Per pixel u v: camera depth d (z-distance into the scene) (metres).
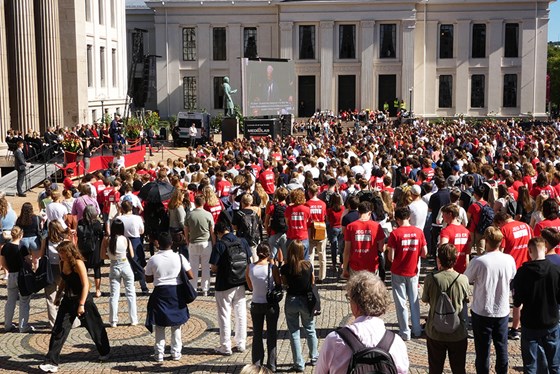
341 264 17.03
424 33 71.25
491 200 16.34
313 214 15.24
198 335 12.69
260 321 10.67
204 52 72.44
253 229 14.98
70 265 10.98
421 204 14.61
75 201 16.44
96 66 51.19
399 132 46.53
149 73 71.31
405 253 11.84
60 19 44.06
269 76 53.81
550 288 9.21
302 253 10.60
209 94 72.88
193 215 14.91
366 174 22.52
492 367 10.80
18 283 12.75
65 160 33.09
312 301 10.61
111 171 24.19
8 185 30.95
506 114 72.06
